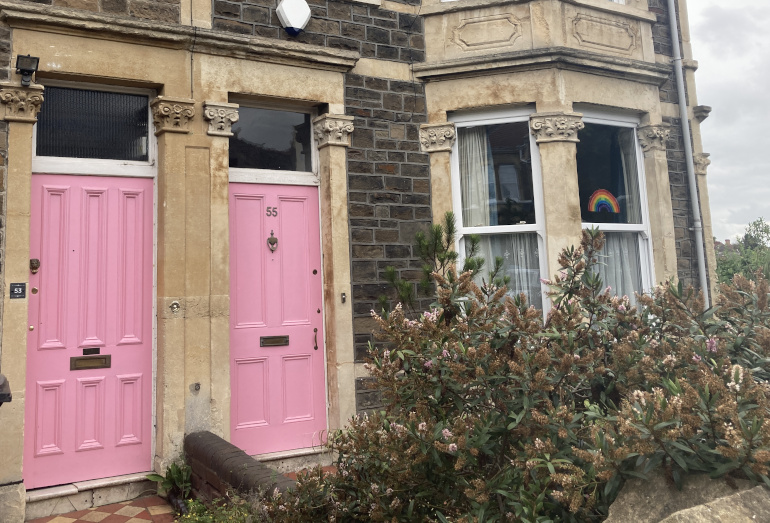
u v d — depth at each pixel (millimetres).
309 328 5453
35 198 4523
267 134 5566
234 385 5090
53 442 4414
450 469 2457
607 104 6246
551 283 2986
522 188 6039
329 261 5465
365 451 2793
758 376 2445
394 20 5965
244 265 5254
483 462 2518
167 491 4477
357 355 5430
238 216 5289
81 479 4469
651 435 1979
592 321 2861
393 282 4984
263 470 3721
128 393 4703
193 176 4934
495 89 5953
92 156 4805
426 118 6016
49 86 4691
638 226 6473
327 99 5559
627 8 6527
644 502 2025
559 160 5824
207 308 4871
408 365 2648
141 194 4922
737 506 1833
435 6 6074
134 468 4656
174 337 4711
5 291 4180
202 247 4898
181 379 4707
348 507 2811
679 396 2033
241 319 5188
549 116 5852
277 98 5391
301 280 5480
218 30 5066
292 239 5488
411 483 2525
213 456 4129
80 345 4562
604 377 2742
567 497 2070
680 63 6969
